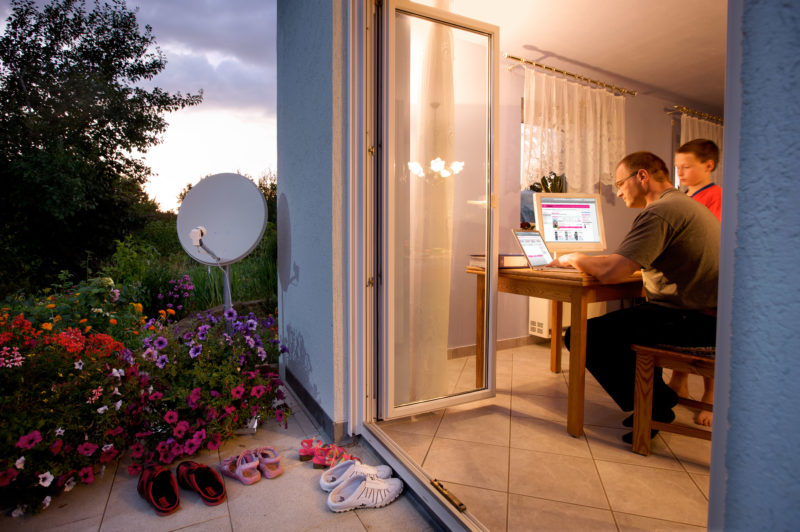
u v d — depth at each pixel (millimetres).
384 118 1921
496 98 2320
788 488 498
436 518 1412
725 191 574
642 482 1642
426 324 2309
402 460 1676
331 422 1976
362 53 1889
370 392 1999
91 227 5875
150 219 6555
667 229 1876
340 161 1916
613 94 4004
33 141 5848
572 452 1887
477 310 2537
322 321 2082
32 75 6188
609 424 2191
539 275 2160
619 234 4219
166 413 1790
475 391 2326
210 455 1882
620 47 3348
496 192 2342
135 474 1734
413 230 2244
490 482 1637
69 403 1611
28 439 1428
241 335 2141
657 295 2027
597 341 2078
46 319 2545
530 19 2936
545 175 3596
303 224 2352
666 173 2184
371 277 1968
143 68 7055
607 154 3934
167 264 4871
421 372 2307
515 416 2285
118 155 6746
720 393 593
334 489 1543
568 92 3750
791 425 495
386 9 1917
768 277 519
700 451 1900
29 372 1552
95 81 6477
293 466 1804
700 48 3357
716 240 1879
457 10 2836
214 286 4602
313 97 2145
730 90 562
